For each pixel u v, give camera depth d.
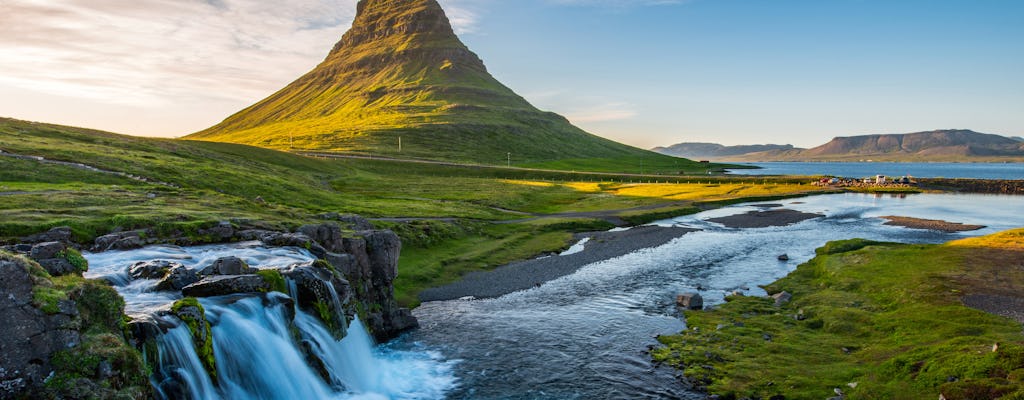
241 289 27.45
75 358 17.06
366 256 41.38
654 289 51.16
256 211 59.72
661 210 114.94
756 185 179.62
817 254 65.19
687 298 44.66
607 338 37.50
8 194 53.53
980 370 24.91
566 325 40.66
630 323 40.69
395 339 38.47
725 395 27.84
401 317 40.75
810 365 30.55
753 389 28.09
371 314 38.56
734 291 49.66
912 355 28.56
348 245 40.53
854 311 38.50
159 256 35.75
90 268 31.83
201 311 23.53
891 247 58.62
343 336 31.70
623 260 65.81
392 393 29.80
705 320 40.25
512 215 105.94
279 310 27.75
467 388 30.38
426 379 31.62
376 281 41.38
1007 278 43.53
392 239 43.31
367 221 62.53
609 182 199.00
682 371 31.17
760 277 55.62
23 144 92.94
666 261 64.75
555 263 64.56
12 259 16.77
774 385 28.31
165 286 27.77
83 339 17.88
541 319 42.38
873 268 50.00
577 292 50.62
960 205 131.88
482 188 156.50
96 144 118.19
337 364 30.38
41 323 16.66
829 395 26.59
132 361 18.64
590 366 32.72
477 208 111.62
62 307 17.42
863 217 108.12
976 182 187.62
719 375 30.11
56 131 121.75
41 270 18.53
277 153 177.50
